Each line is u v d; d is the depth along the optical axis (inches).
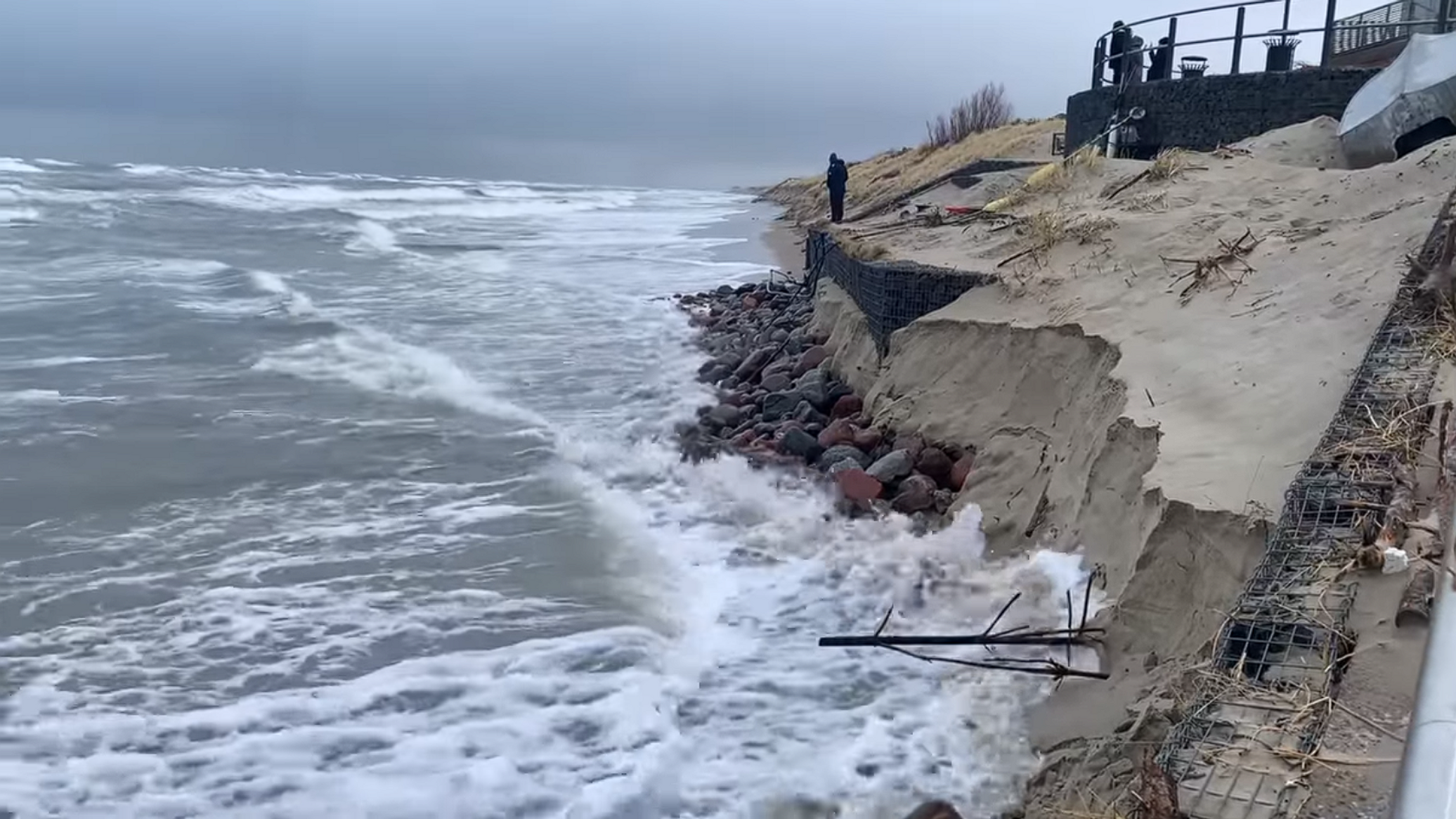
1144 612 243.3
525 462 445.1
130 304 769.6
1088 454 321.1
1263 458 252.1
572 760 237.9
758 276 1048.8
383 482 417.7
